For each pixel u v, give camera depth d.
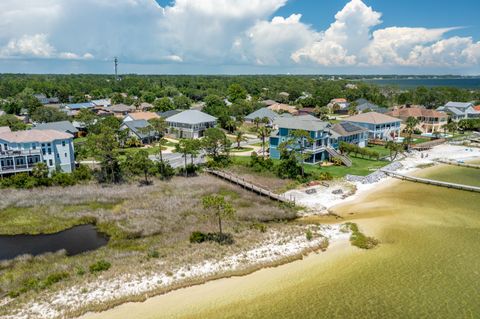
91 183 60.59
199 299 29.39
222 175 64.62
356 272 33.38
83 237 42.28
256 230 42.00
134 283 31.03
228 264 34.19
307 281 31.95
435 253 36.84
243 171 66.94
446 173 67.50
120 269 33.12
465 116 122.69
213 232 41.59
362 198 54.28
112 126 93.62
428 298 29.53
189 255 35.69
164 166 66.75
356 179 62.22
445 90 178.12
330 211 49.19
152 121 96.12
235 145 93.00
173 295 29.84
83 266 34.09
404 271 33.50
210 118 107.88
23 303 28.36
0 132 69.12
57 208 50.03
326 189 57.75
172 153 83.25
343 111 154.88
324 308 28.34
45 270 33.66
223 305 28.69
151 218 46.31
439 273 33.12
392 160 76.19
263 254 36.19
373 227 43.47
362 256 36.28
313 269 33.91
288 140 67.81
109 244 39.88
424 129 109.75
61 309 27.66
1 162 59.75
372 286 31.20
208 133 76.31
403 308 28.33
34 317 26.78
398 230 42.50
